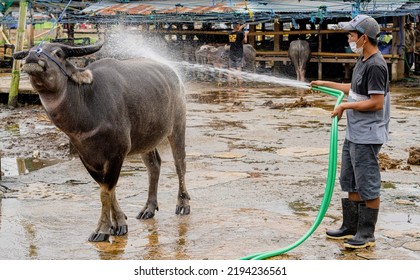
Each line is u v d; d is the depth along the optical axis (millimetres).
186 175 9664
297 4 22609
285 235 6750
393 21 23062
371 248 6312
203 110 16906
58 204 8125
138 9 23141
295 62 23797
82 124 6266
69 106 6145
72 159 11148
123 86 6676
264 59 25438
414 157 10242
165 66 7559
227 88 22875
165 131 7328
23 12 17844
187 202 7633
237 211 7695
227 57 24734
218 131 13578
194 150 11625
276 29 25453
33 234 6871
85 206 8023
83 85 6254
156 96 7055
